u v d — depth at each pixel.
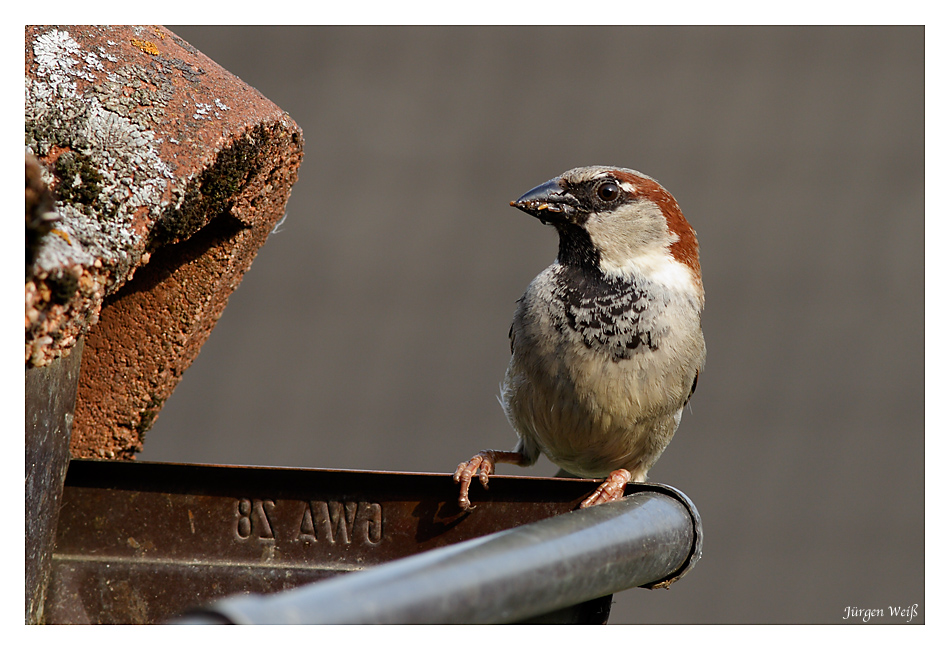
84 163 3.43
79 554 3.44
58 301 3.41
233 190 3.45
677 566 3.43
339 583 2.62
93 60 3.44
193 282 3.46
